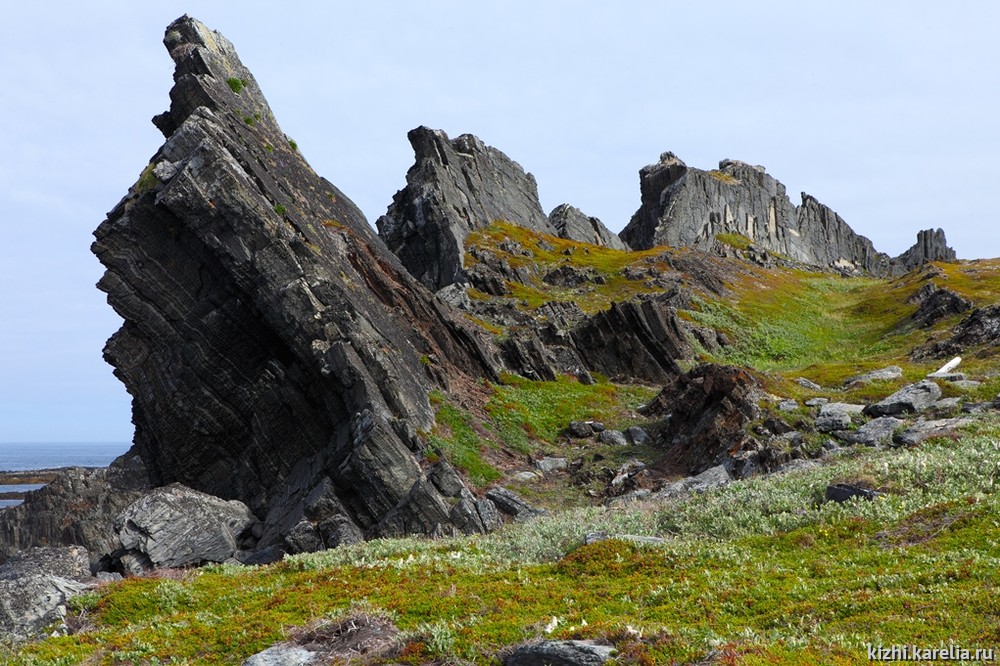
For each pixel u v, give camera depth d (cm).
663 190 17225
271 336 5000
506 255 11675
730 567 2255
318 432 4841
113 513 4712
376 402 4588
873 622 1656
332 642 1889
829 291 13425
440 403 5581
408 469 4241
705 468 4775
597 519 3325
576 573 2425
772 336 9731
